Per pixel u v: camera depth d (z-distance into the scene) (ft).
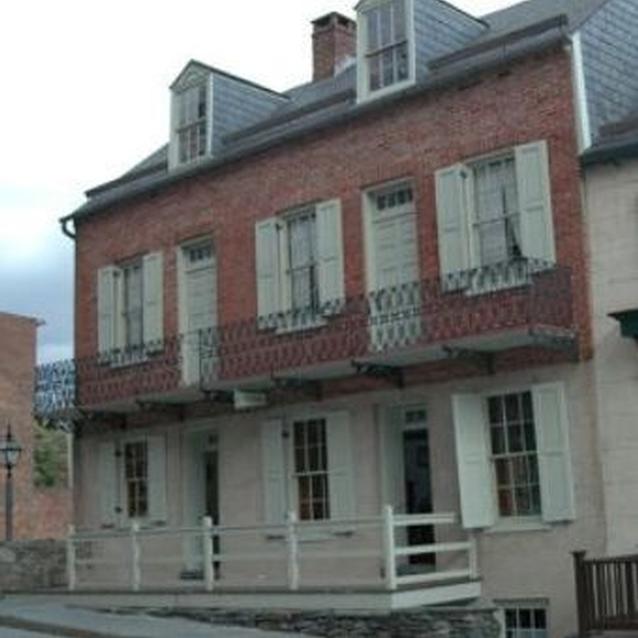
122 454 76.33
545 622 54.13
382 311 60.18
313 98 76.18
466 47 62.64
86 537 68.03
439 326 57.36
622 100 57.93
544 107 55.98
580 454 53.52
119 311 77.41
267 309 66.74
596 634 47.44
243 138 71.61
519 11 70.54
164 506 72.38
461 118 59.11
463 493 55.98
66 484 149.59
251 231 68.64
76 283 80.69
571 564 53.26
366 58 64.08
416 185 60.70
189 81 74.49
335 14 82.38
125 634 48.60
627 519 51.75
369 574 60.75
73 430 79.51
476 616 53.26
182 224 73.05
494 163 58.23
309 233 66.33
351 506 61.93
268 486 66.18
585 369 53.78
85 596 66.18
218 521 69.97
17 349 128.16
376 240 62.69
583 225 54.34
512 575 55.31
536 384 55.11
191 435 72.28
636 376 52.21
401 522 54.19
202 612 59.72
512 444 56.54
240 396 65.57
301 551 64.23
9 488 86.02
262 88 76.74
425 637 51.88
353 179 63.46
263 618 57.06
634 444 51.93
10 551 75.10
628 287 52.90
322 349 62.64
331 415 63.41
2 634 50.57
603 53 57.47
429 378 59.52
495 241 57.62
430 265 59.57
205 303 71.82
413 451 61.77
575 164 54.75
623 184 53.57
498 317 55.26
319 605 55.11
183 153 74.43
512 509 56.24
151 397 69.26
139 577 64.49
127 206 77.25
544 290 53.98
